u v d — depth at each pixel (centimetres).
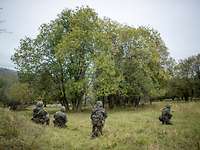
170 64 7081
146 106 6131
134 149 1525
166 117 2550
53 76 5412
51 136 1822
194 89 8800
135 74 5906
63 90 5412
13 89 7031
